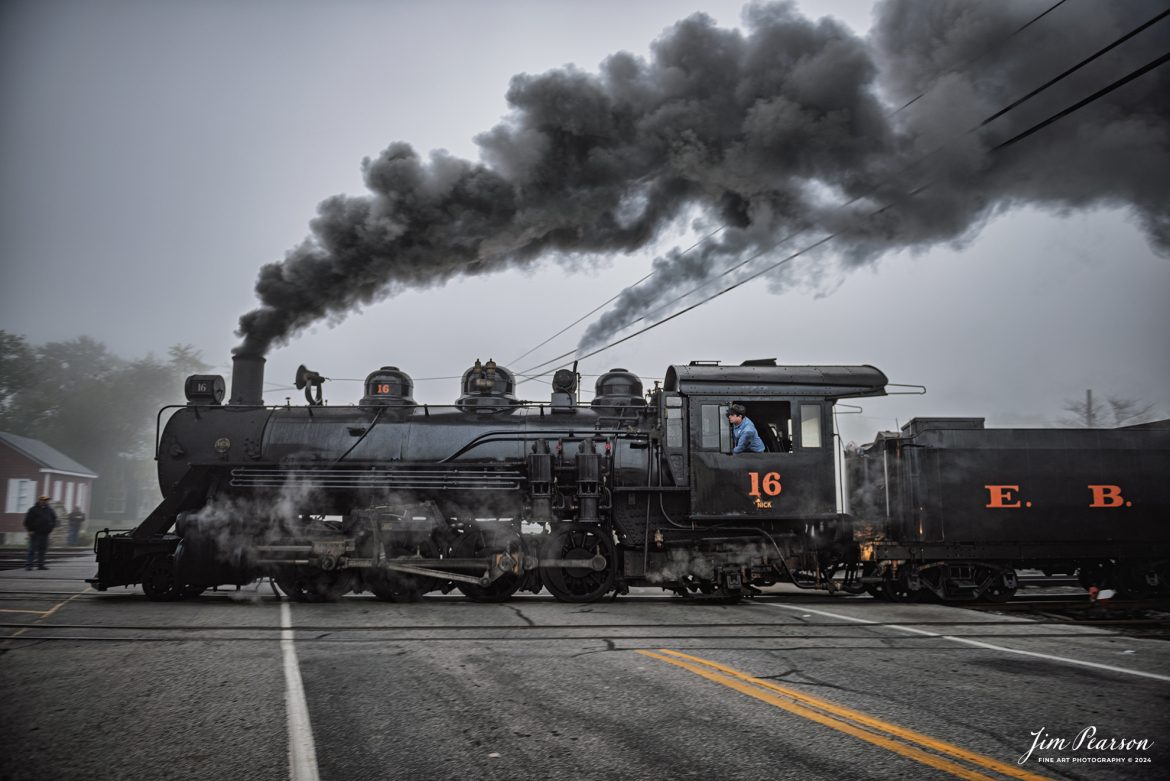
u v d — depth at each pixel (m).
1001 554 11.30
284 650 6.57
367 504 11.27
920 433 11.52
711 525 10.83
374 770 3.65
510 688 5.25
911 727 4.39
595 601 10.70
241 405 11.60
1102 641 7.48
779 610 9.78
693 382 11.06
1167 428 11.93
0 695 4.94
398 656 6.35
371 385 11.79
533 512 10.56
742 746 4.04
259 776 3.56
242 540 10.47
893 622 8.66
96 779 3.50
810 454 10.95
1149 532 11.50
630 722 4.46
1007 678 5.67
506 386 12.01
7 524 37.66
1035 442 11.61
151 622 8.16
